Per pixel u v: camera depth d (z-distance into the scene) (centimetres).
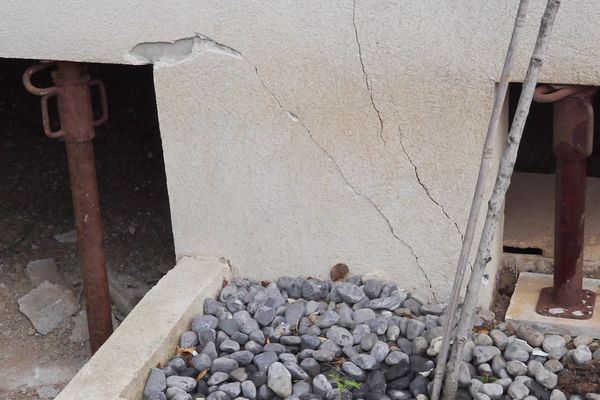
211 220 251
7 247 313
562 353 221
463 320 205
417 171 232
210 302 241
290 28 229
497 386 212
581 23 211
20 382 273
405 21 222
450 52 221
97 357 219
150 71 366
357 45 227
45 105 252
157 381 216
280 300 242
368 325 230
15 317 293
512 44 191
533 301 237
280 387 215
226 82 238
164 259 310
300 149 238
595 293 238
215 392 215
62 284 300
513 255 253
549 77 216
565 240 229
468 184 230
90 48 243
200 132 244
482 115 224
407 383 216
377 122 231
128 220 324
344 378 219
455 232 234
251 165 243
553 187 274
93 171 260
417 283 241
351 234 242
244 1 230
